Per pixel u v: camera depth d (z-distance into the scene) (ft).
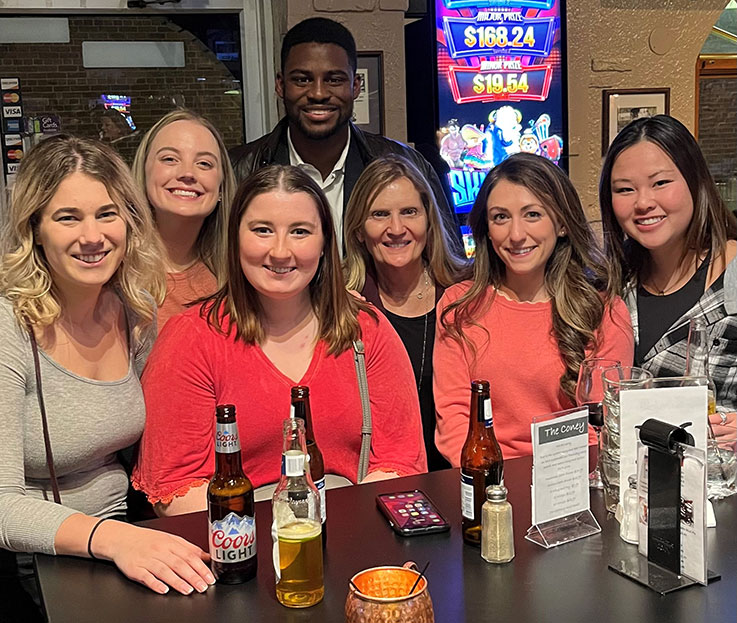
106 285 6.57
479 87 13.03
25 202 5.84
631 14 13.99
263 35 12.60
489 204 7.47
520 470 6.20
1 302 5.89
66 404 6.04
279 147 11.18
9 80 11.97
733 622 4.08
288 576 4.32
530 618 4.15
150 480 6.28
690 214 7.53
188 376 6.27
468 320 7.67
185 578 4.59
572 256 7.55
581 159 14.19
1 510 5.25
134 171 8.55
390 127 12.37
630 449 5.17
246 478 4.63
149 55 12.47
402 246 8.45
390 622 3.76
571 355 7.32
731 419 5.96
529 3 13.07
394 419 6.75
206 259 8.84
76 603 4.46
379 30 12.05
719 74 15.44
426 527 5.13
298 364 6.53
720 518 5.29
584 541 5.02
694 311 7.59
